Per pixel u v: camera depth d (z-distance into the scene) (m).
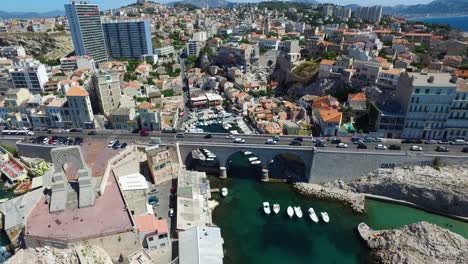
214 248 73.12
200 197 97.12
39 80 179.00
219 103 193.75
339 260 81.25
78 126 140.25
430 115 118.31
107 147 114.56
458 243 76.62
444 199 96.94
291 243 87.00
